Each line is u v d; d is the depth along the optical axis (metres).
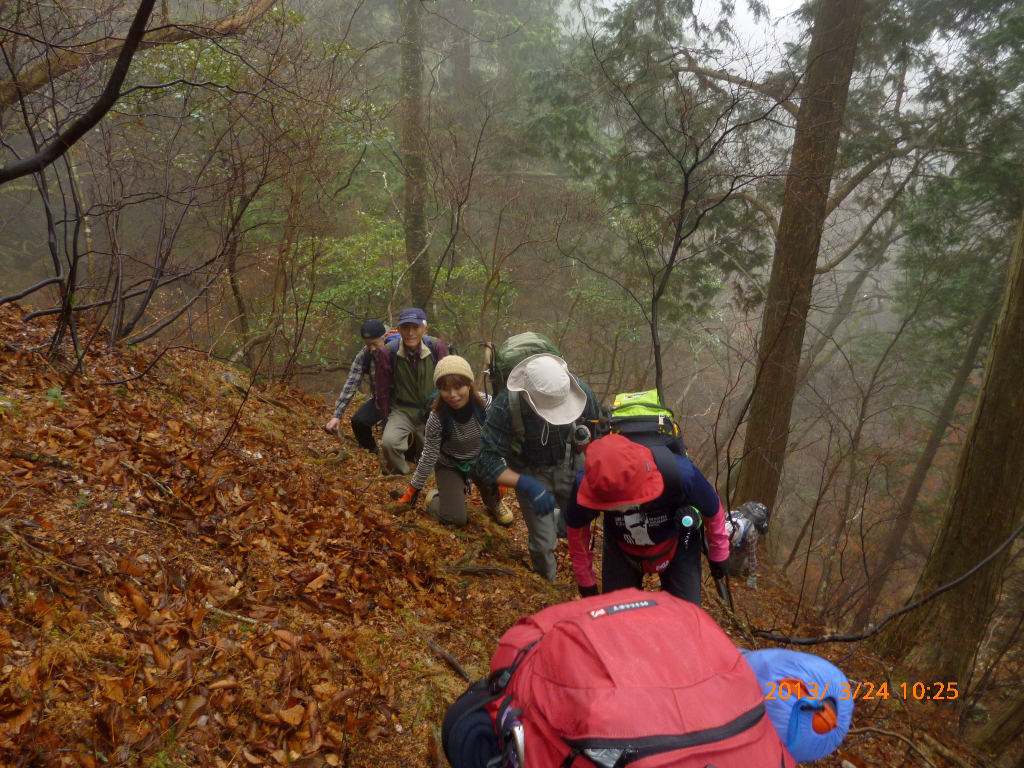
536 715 1.48
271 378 7.02
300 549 3.39
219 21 5.04
